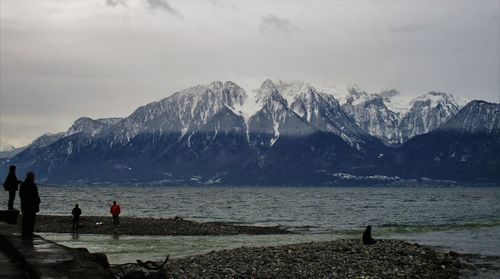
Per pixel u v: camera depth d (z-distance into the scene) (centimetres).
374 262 3691
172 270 3212
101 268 2133
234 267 3347
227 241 5569
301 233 6656
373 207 14150
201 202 17512
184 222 7419
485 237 6141
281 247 4416
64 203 15188
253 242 5500
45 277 1928
